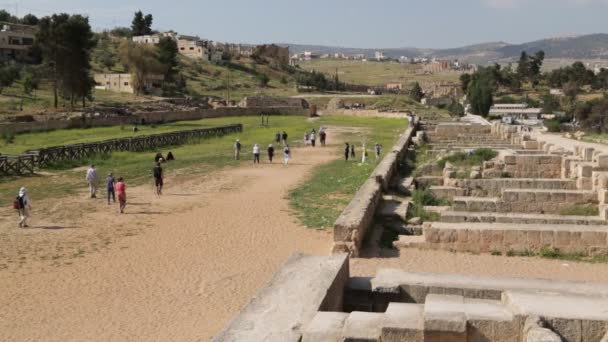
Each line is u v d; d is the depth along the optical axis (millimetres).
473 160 40812
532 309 8938
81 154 55406
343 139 80562
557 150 41156
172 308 17203
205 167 51062
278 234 26172
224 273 20547
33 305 17703
